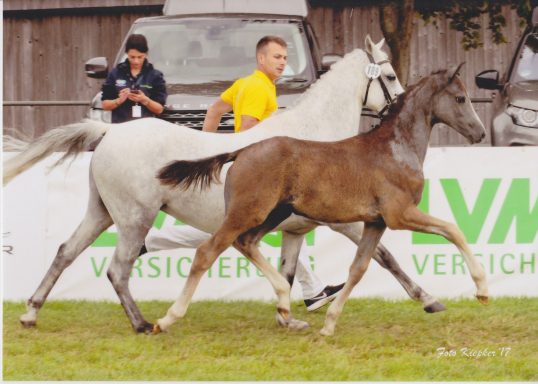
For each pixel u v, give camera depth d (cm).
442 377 908
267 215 988
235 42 1602
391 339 1029
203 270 1009
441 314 1138
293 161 981
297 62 1552
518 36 2556
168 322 1030
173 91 1484
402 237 1242
